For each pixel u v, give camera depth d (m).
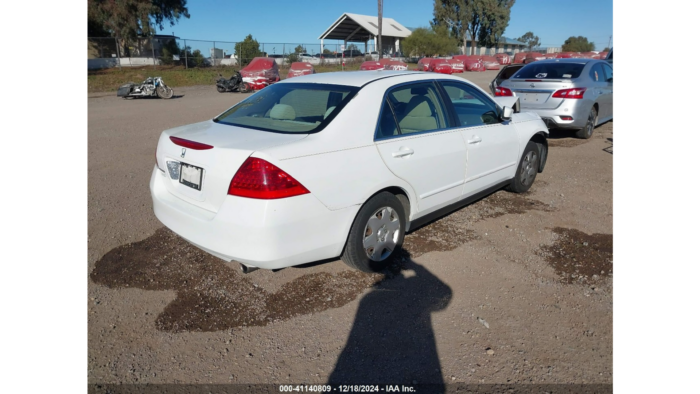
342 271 3.88
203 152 3.21
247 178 2.98
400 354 2.90
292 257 3.14
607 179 6.55
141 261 4.01
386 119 3.76
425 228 4.79
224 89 22.41
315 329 3.13
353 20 56.66
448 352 2.91
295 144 3.15
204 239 3.19
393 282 3.73
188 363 2.81
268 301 3.45
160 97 19.39
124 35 35.06
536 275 3.88
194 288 3.60
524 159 5.68
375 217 3.66
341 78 4.00
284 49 42.16
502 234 4.68
